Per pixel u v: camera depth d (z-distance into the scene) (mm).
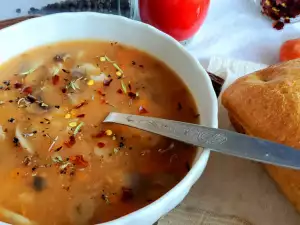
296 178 160
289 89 168
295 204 166
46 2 254
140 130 161
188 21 226
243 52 242
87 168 154
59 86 174
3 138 160
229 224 164
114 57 184
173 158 157
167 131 153
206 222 164
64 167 154
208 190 171
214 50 241
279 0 255
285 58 229
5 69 178
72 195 149
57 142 159
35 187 150
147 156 157
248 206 168
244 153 142
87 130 162
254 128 167
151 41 182
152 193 151
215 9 258
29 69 178
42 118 165
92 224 145
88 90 173
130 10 252
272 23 255
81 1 253
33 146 157
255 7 260
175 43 176
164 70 180
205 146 146
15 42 180
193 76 171
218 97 194
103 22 183
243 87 176
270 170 171
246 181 173
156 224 162
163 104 171
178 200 143
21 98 170
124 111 168
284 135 160
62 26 183
